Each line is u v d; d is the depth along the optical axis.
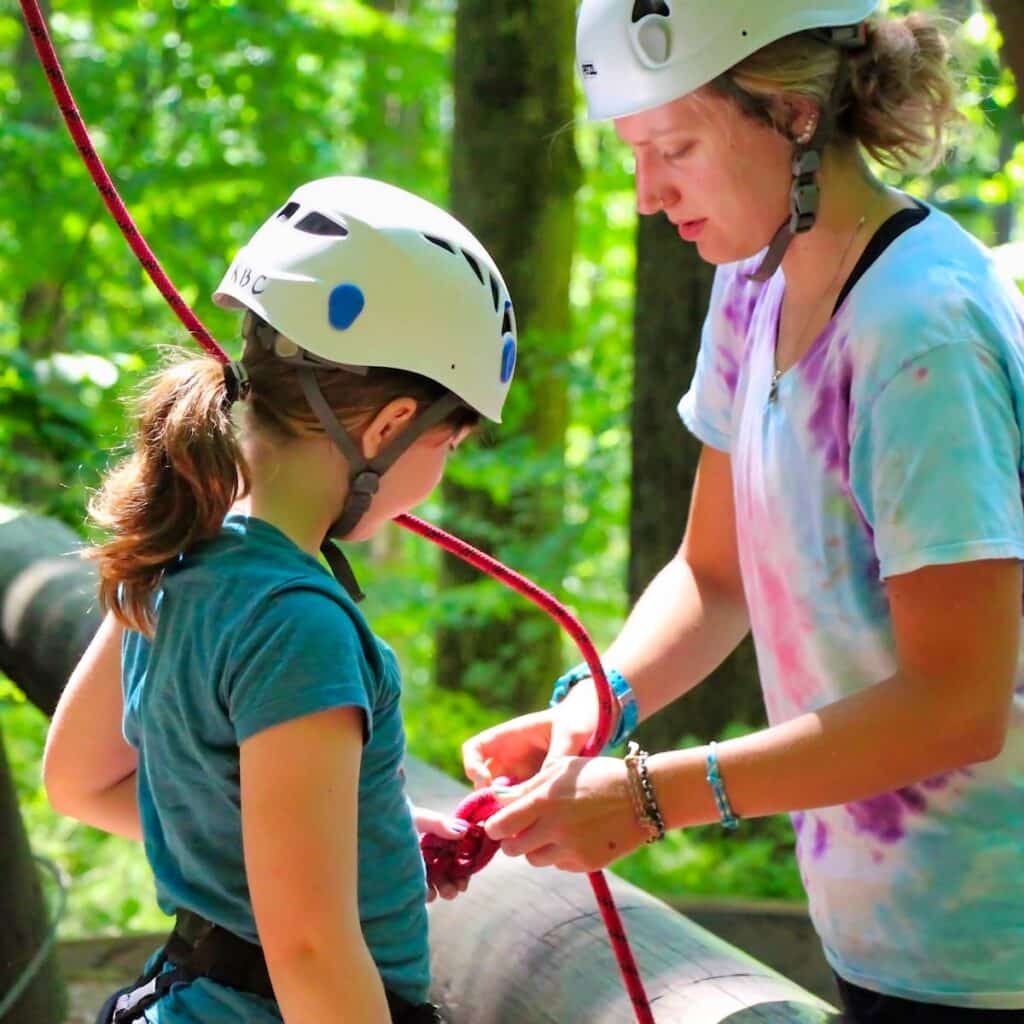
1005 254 10.43
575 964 3.62
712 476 4.01
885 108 3.23
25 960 5.15
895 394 3.01
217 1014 2.81
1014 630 3.02
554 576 12.98
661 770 3.16
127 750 3.27
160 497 2.81
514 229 13.77
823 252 3.29
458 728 12.62
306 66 18.11
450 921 4.01
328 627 2.71
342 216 2.93
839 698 3.33
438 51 17.17
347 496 2.93
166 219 16.05
